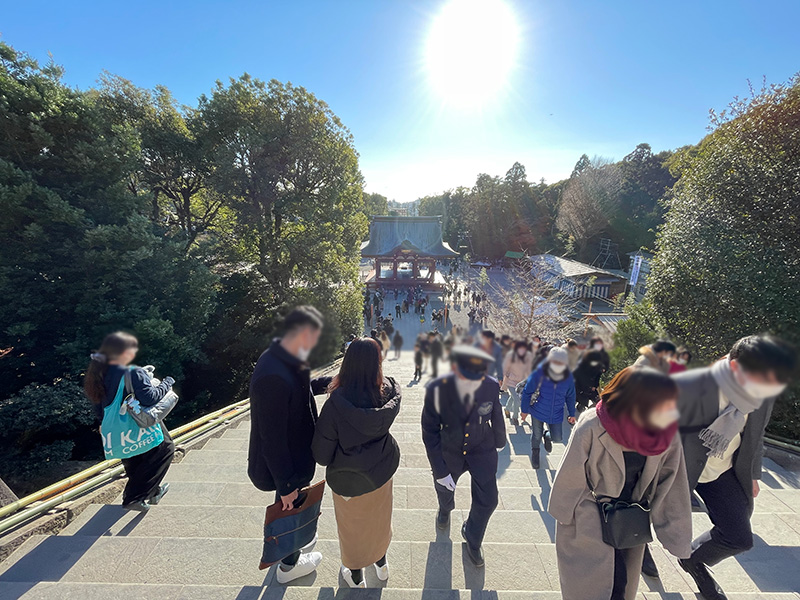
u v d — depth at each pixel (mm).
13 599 1938
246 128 11125
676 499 1546
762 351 848
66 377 7594
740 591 2197
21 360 7578
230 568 2242
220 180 11469
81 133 7918
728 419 1741
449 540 2559
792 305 4316
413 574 2213
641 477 1536
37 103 7246
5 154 7258
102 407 2600
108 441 2586
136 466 2812
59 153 7848
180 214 13961
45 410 6359
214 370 9609
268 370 1673
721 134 6648
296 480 1927
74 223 7383
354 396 1731
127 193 8430
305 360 1658
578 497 1598
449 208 51094
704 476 1995
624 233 33000
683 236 5832
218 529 2699
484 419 2076
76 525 2732
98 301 7758
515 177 38750
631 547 1589
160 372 8055
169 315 8695
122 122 10633
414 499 3182
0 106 6723
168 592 1986
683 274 5328
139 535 2664
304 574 2158
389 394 1838
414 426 5109
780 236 5090
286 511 1959
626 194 34062
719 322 4691
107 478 3264
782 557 2438
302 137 12109
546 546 2393
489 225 38469
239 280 10828
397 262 27438
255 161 11773
